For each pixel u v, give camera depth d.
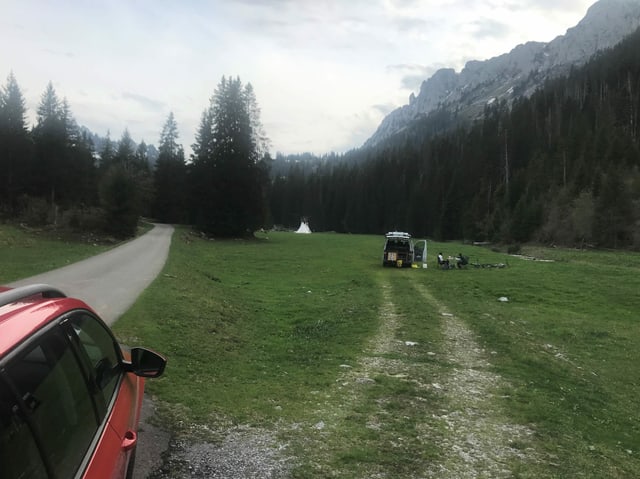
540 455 6.30
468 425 7.23
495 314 18.80
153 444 5.60
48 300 2.84
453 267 37.16
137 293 15.16
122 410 3.47
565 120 139.50
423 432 6.79
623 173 82.56
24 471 1.96
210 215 67.19
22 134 72.88
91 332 3.36
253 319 15.84
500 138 134.25
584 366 12.34
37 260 25.89
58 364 2.52
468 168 125.88
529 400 8.70
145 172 96.44
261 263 38.62
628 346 15.12
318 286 26.77
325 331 14.37
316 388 8.62
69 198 72.81
